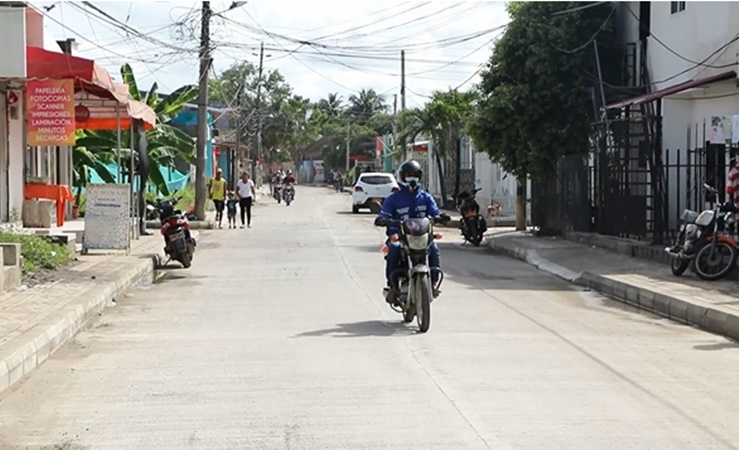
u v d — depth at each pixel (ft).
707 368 28.50
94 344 32.32
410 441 20.22
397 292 36.19
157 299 44.24
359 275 54.39
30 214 71.15
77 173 96.73
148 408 23.35
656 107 63.16
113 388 25.59
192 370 27.84
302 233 89.76
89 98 67.05
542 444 20.03
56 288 42.22
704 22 64.64
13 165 71.82
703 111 66.28
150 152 100.42
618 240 63.67
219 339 33.14
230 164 209.97
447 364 28.45
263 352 30.58
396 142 162.50
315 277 53.36
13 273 41.65
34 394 25.03
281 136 307.17
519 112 76.59
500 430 21.09
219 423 21.86
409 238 34.63
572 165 74.02
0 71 55.21
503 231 91.91
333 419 22.08
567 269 56.44
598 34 76.23
